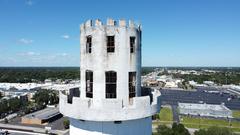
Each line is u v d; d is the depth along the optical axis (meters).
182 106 174.38
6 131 119.44
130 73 19.14
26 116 148.88
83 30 19.55
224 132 99.50
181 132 99.12
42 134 118.56
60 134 118.50
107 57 18.41
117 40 18.45
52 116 152.12
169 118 151.50
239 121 143.12
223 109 163.62
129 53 18.86
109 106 17.69
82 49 19.70
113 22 18.48
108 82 18.52
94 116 17.77
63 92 22.00
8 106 170.38
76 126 19.61
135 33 19.19
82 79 19.70
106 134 18.61
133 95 19.25
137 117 18.31
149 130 20.59
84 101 18.08
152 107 19.28
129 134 19.02
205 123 138.25
